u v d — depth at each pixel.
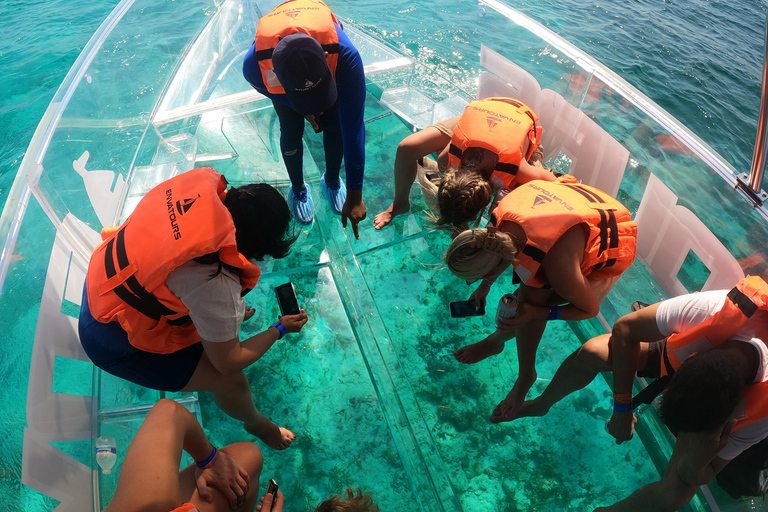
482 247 1.87
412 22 4.48
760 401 1.68
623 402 2.13
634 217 2.78
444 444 2.38
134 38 3.29
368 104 4.00
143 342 1.74
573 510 2.18
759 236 2.18
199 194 1.62
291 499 2.18
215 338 1.66
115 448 2.12
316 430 2.40
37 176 2.24
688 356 1.91
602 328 2.73
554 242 1.88
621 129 2.83
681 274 2.51
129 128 3.21
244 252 1.72
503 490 2.24
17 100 5.13
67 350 2.15
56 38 5.96
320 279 3.00
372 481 2.24
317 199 3.35
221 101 3.54
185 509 1.32
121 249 1.65
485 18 3.68
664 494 1.95
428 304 2.90
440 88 3.97
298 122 2.72
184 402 2.39
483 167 2.37
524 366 2.32
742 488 1.90
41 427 1.83
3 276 1.87
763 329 1.74
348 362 2.64
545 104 3.18
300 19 2.34
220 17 4.13
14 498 1.58
